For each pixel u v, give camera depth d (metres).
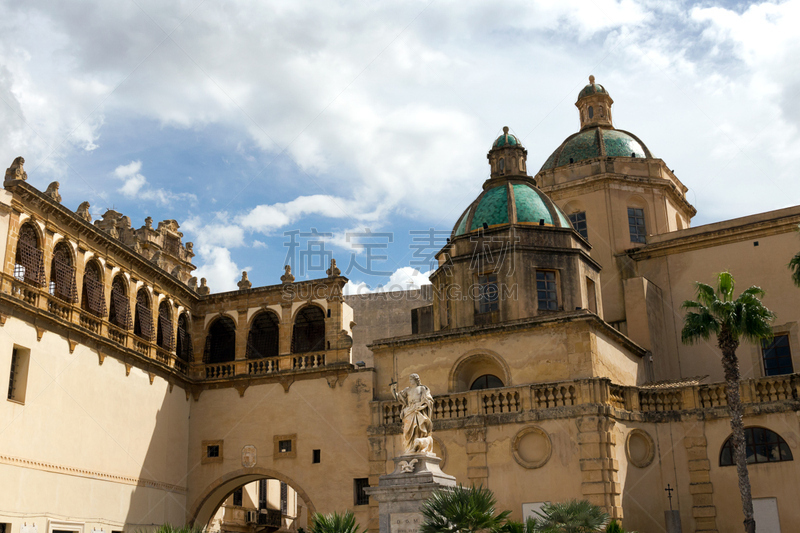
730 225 45.06
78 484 35.31
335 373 42.53
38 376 33.69
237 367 45.06
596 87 55.44
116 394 38.66
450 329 39.84
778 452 35.50
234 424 44.00
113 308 40.56
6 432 31.61
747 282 43.62
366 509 39.94
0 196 32.59
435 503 21.33
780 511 34.84
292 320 44.78
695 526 36.03
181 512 43.00
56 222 35.88
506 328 38.34
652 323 43.88
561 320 37.19
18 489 31.86
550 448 35.72
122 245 39.94
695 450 36.84
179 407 44.00
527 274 40.59
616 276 47.69
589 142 52.19
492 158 46.84
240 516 52.19
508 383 37.97
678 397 38.06
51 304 35.00
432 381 39.69
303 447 42.12
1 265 32.31
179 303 45.22
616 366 38.84
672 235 46.75
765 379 36.41
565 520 24.53
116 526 37.56
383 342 41.19
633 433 36.91
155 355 42.22
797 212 43.28
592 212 49.50
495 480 36.38
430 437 25.89
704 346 44.06
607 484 34.38
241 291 46.00
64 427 34.88
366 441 40.75
